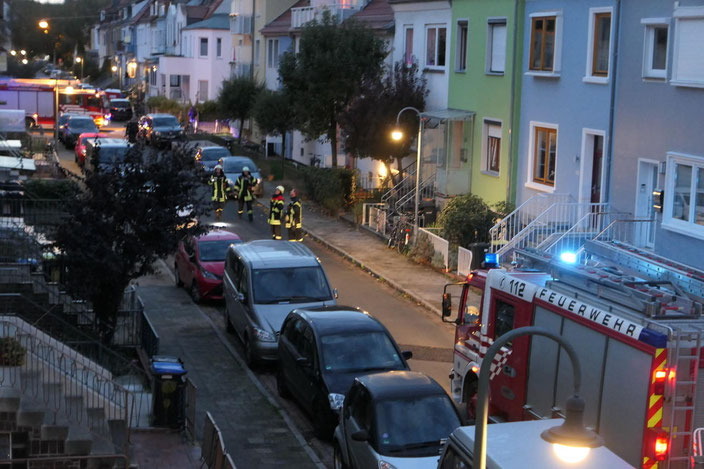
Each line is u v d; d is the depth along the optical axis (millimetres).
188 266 24328
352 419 12781
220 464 11734
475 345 14742
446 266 26500
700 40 20000
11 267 18016
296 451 14141
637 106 22328
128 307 19844
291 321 16766
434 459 11570
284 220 33812
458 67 32188
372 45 36906
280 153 52969
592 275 12133
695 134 20219
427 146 32625
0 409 12203
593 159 24844
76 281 17266
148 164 18031
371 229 32625
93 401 13484
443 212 28281
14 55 110125
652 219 21734
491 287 14062
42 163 39812
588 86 24562
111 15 113500
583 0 24672
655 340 10203
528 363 12828
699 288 12406
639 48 22172
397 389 12500
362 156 35281
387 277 26047
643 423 10312
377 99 34125
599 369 11125
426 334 20797
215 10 75625
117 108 69938
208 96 74125
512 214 25641
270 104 44281
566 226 24031
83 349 16953
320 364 14867
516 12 27828
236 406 16172
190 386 14500
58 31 119625
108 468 12539
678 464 10305
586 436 7156
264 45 55781
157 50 88000
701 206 20047
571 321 11781
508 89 28516
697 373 10281
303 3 55938
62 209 17875
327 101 37469
